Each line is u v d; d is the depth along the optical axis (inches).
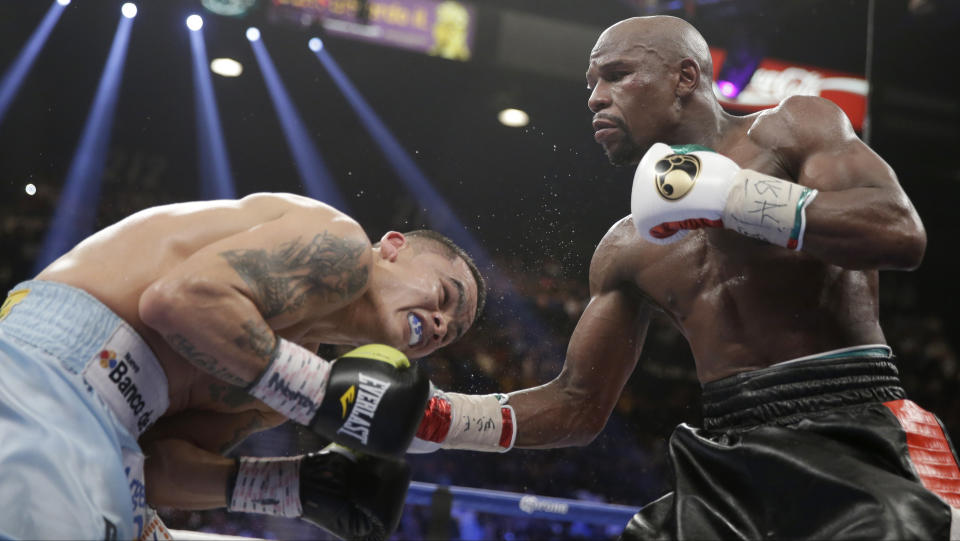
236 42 423.5
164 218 85.7
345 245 83.7
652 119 90.5
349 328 95.5
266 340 77.2
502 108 451.5
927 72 186.2
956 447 293.9
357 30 385.1
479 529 301.9
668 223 78.6
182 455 89.3
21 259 394.9
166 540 91.5
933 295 247.9
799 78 357.7
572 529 305.9
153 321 75.3
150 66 432.8
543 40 405.4
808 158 81.6
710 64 94.0
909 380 293.3
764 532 77.5
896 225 72.6
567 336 376.8
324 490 87.0
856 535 69.5
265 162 462.9
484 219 462.6
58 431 71.5
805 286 82.7
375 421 78.2
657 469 358.6
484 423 98.7
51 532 68.3
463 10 395.2
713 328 88.1
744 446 80.4
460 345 368.2
